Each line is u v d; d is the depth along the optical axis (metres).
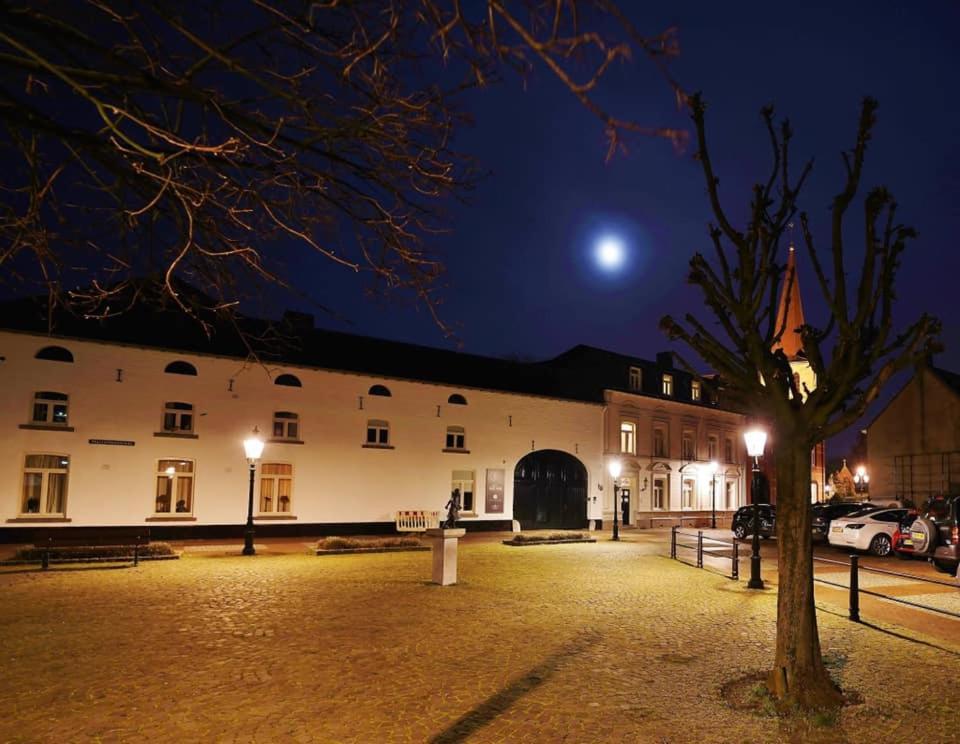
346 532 26.05
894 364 6.57
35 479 20.89
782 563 6.95
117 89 3.11
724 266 7.30
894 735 5.84
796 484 6.95
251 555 19.16
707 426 41.66
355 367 27.02
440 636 9.36
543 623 10.32
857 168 6.72
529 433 31.70
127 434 22.09
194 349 23.33
